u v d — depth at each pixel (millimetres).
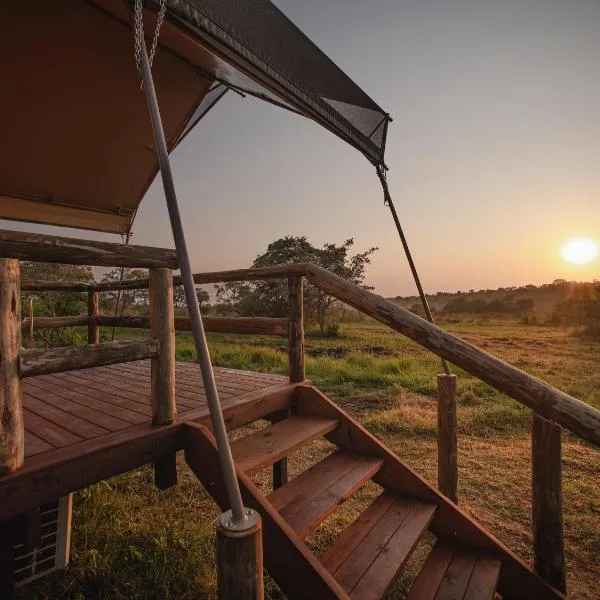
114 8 2492
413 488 2260
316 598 1375
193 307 1177
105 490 3621
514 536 3039
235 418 2287
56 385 3113
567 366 9797
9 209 4336
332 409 2584
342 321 30406
